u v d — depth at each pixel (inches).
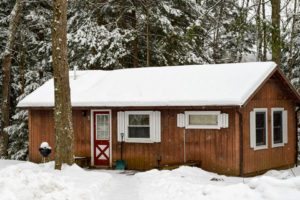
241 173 675.4
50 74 1173.1
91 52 1078.4
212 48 1400.1
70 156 636.1
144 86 777.6
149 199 471.8
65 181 520.1
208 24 1079.0
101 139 781.9
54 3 621.0
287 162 813.9
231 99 660.7
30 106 818.8
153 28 1107.3
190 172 645.9
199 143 709.3
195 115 713.0
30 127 843.4
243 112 692.7
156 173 637.3
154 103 718.5
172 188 501.0
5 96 1088.8
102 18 1126.4
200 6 1106.7
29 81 1147.3
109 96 771.4
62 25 622.2
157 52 1107.9
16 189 446.0
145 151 748.6
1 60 1178.0
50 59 1119.6
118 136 766.5
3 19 1133.1
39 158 832.9
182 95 713.6
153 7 1075.9
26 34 1151.6
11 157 1137.4
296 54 1117.1
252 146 709.9
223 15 1190.9
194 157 712.4
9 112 1205.1
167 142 733.3
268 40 762.2
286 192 416.5
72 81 880.9
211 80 738.2
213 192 450.3
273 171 719.1
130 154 759.7
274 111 779.4
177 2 1103.0
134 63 1119.6
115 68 1074.1
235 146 678.5
